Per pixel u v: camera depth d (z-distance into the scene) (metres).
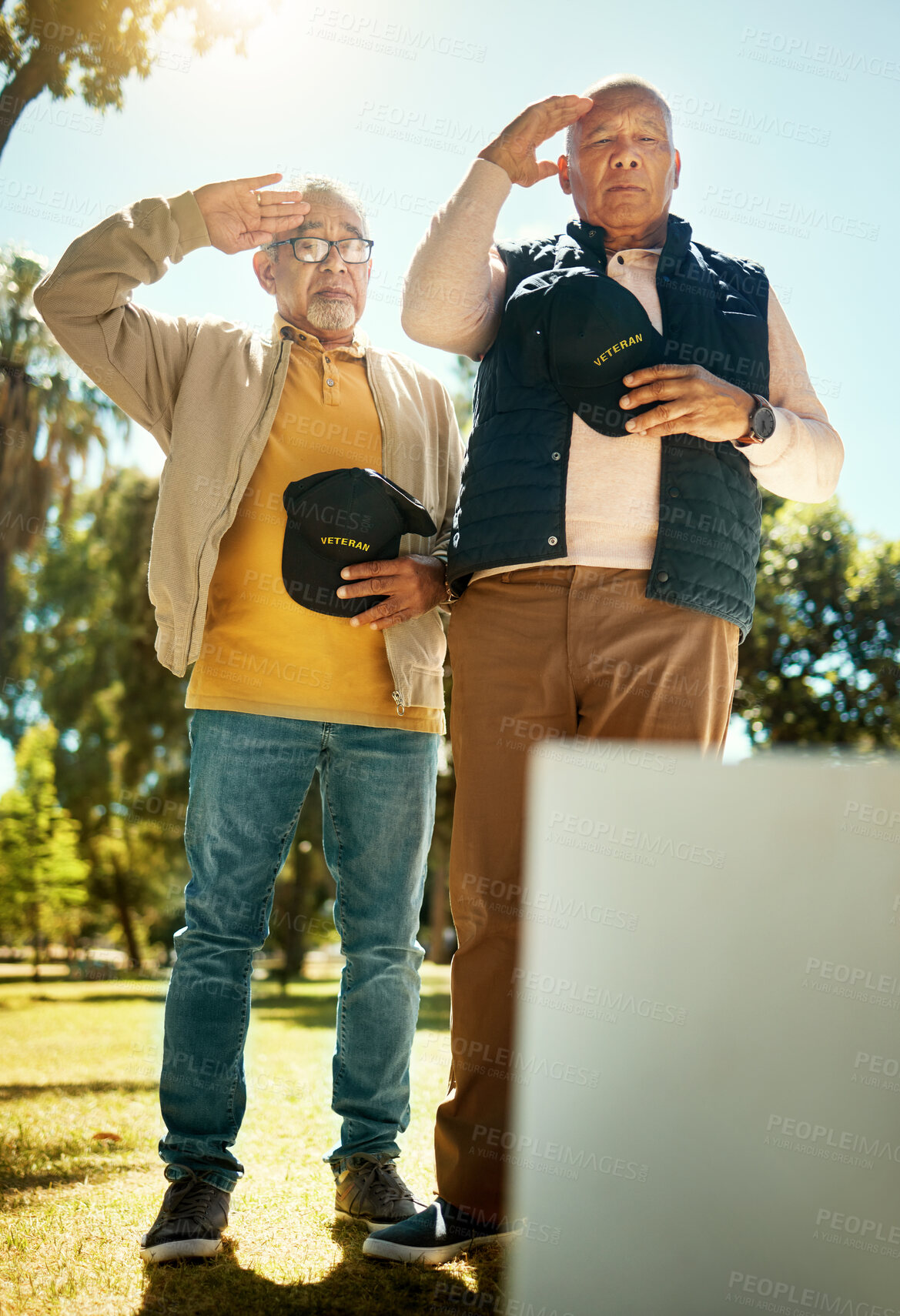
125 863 26.03
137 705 17.98
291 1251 1.99
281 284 2.53
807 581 13.38
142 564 16.25
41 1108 3.53
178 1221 1.97
